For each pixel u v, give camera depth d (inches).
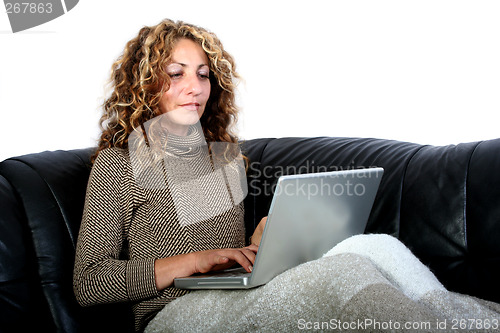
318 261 43.5
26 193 55.7
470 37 78.6
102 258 50.9
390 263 44.1
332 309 40.4
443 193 58.0
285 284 43.5
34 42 78.6
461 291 55.1
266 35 90.7
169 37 58.7
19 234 53.0
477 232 54.9
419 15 81.7
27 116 78.5
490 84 78.0
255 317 43.8
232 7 90.5
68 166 61.6
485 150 58.2
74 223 57.6
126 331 58.7
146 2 86.7
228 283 46.2
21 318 50.9
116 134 58.9
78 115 82.7
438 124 82.4
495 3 76.3
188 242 54.3
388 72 84.9
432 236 57.7
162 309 50.4
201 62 60.2
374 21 84.9
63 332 52.8
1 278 50.5
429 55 81.7
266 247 43.1
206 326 46.8
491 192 54.8
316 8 88.2
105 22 83.8
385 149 66.1
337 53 88.0
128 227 54.8
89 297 49.6
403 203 60.8
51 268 54.1
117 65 63.9
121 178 53.8
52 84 80.4
